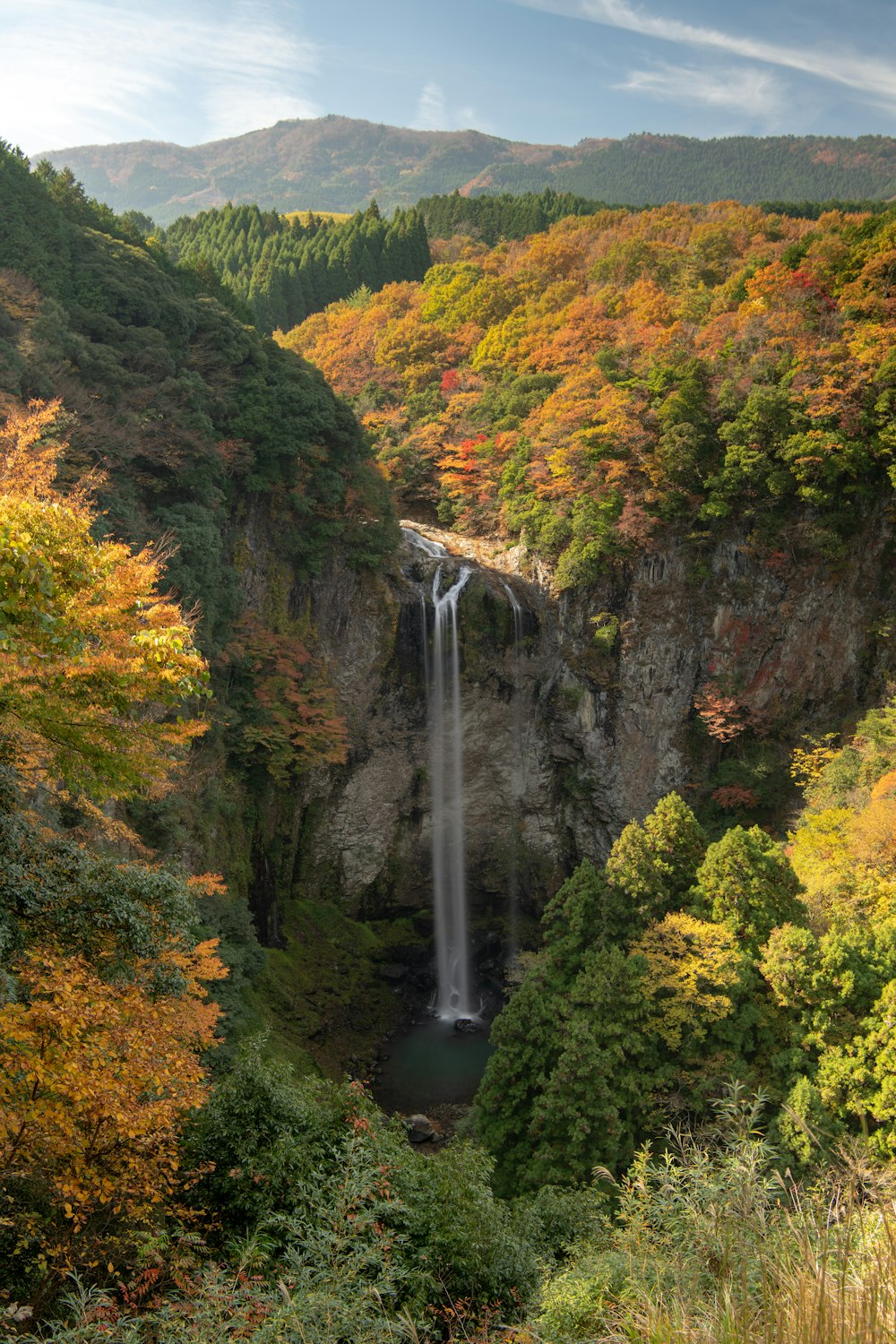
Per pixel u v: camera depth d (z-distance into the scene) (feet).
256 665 164.96
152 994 60.13
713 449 198.49
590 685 201.67
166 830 118.52
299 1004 163.63
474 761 206.18
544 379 243.81
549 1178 91.45
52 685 44.88
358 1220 41.55
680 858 119.03
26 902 53.21
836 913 116.47
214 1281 37.17
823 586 196.75
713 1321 20.45
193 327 172.04
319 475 183.93
